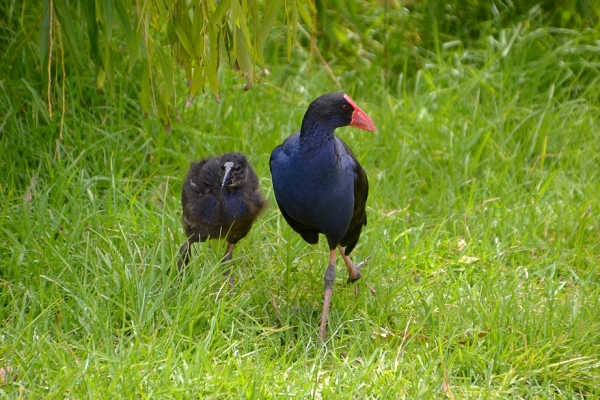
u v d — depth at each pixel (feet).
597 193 38.93
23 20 40.78
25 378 25.32
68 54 40.47
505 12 50.01
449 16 50.37
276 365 27.35
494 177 39.75
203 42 30.55
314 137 28.48
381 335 29.45
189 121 41.96
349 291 32.89
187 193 32.30
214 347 27.96
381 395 25.81
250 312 30.83
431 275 33.91
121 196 35.55
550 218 37.45
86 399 24.52
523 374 27.86
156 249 32.17
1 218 32.30
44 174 36.81
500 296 31.63
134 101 40.88
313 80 46.93
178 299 29.30
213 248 34.09
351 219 30.32
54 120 38.86
